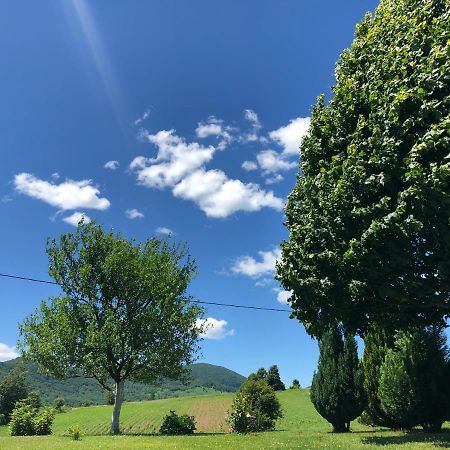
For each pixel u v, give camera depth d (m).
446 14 13.98
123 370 35.72
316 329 17.39
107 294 34.94
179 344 34.22
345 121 15.95
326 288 15.59
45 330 32.66
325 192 15.56
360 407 27.30
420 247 14.12
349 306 16.31
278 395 89.19
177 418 32.12
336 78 17.61
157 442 20.59
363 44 16.42
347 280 15.31
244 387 40.88
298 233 16.52
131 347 33.09
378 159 13.52
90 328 31.75
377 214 13.62
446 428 23.22
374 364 26.14
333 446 16.30
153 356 33.28
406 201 12.89
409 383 21.22
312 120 18.14
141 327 33.41
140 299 35.44
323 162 16.50
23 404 38.97
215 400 91.56
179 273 36.78
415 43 14.06
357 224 14.31
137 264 35.22
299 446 16.72
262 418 31.45
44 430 36.72
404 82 13.79
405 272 14.38
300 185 17.98
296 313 17.50
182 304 35.12
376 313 17.42
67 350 31.78
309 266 16.11
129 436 27.23
